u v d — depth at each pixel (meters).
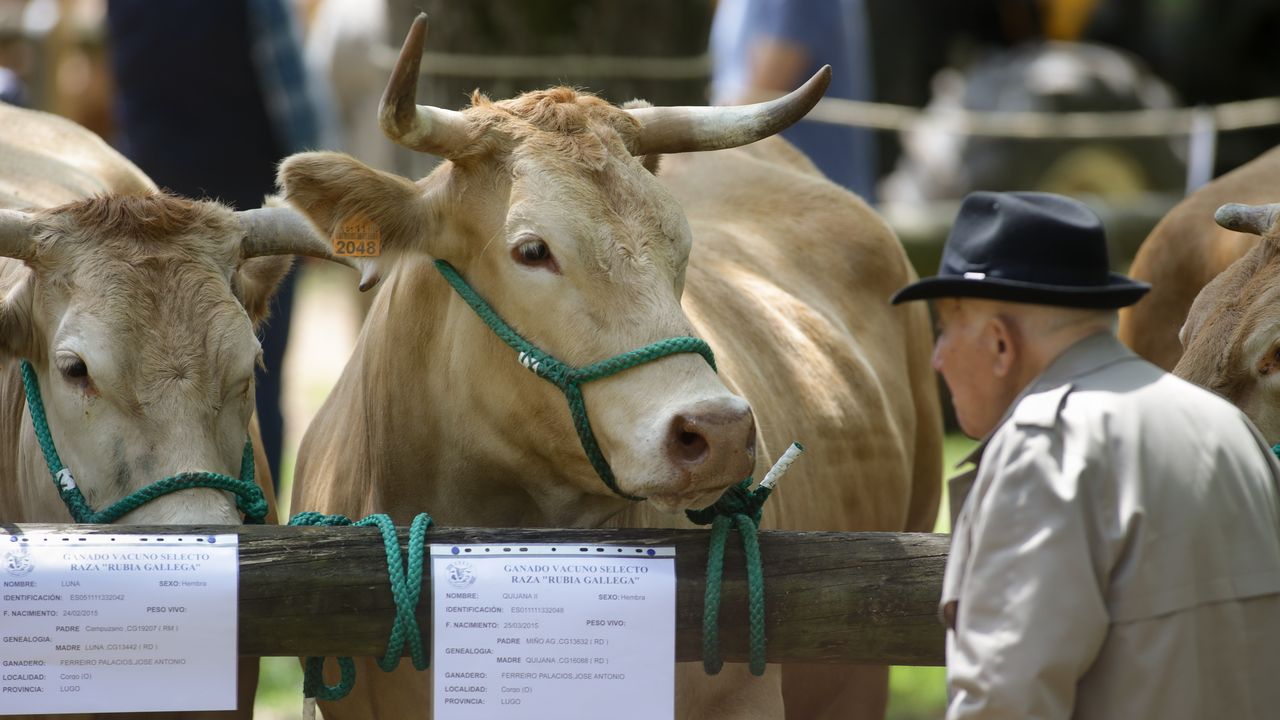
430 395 7.19
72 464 6.86
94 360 6.66
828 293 9.98
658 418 6.14
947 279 5.85
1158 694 5.30
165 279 6.86
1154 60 26.77
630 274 6.36
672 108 7.09
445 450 7.21
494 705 5.99
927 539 6.23
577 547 6.08
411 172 14.08
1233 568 5.45
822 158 17.53
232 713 7.52
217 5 13.92
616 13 13.50
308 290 28.55
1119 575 5.35
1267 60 26.45
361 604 6.03
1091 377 5.65
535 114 6.71
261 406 13.60
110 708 5.88
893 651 6.22
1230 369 6.88
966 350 5.94
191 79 14.00
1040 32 26.53
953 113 23.84
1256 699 5.44
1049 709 5.21
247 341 6.96
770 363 8.65
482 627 5.98
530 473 6.96
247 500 6.84
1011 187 22.98
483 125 6.63
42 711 5.84
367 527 6.14
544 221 6.40
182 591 5.91
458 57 13.48
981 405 5.96
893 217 20.06
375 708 7.52
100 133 20.69
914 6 26.45
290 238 7.47
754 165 10.81
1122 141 22.94
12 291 7.12
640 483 6.16
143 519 6.60
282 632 6.02
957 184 23.20
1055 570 5.25
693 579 6.11
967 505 5.64
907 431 10.16
